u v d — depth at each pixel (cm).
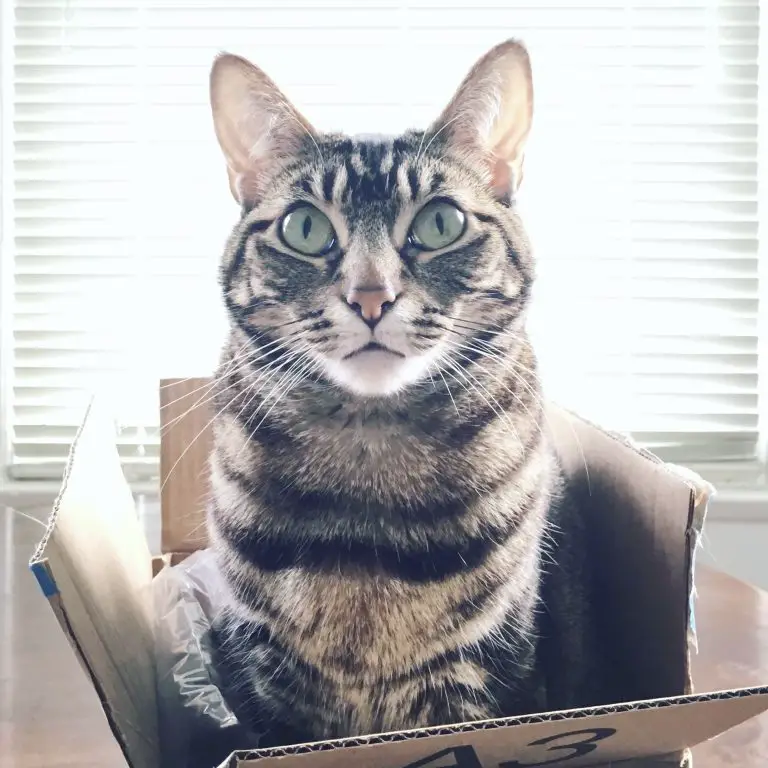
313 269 72
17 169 167
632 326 167
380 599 66
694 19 164
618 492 77
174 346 169
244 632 73
